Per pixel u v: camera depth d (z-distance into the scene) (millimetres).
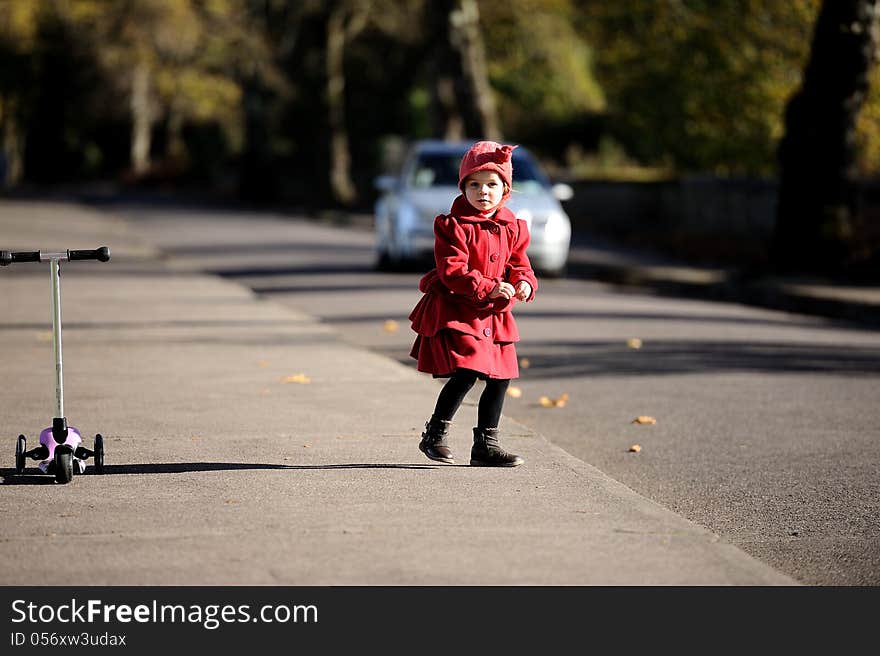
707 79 79000
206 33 139125
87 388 27156
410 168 60656
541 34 124062
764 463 21891
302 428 22906
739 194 80375
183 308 42969
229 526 16406
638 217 93438
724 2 74500
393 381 28297
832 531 17672
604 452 22812
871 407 27125
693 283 58312
